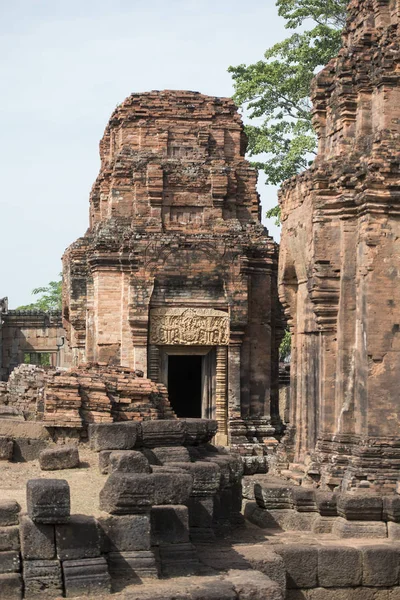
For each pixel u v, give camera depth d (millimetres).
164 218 40000
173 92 41250
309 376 25234
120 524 14398
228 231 39969
